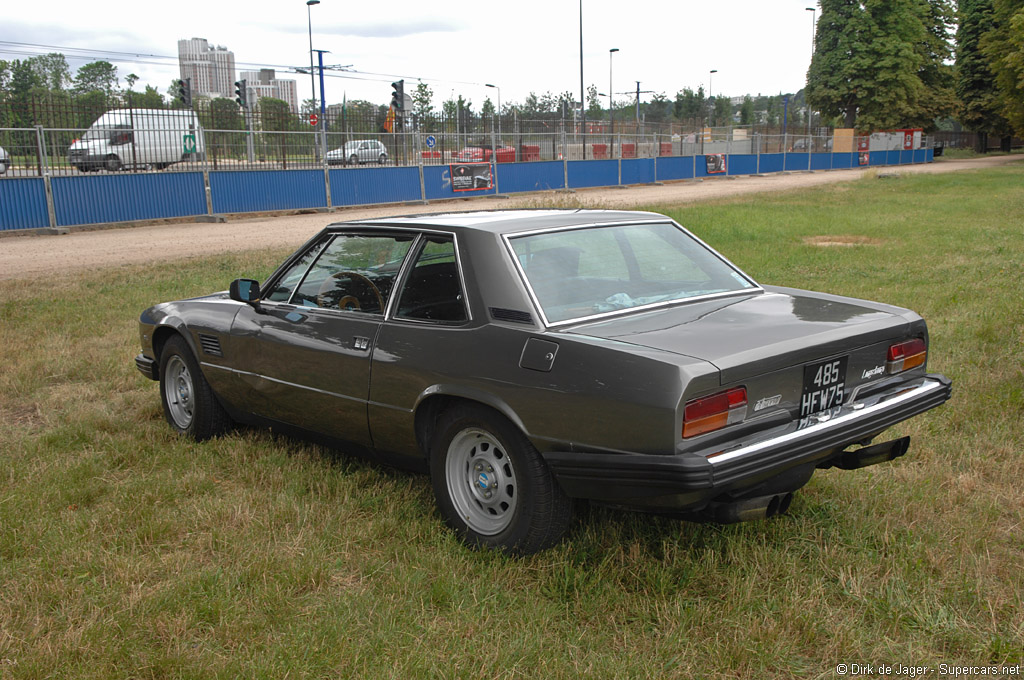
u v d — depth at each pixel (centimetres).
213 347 486
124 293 1035
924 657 275
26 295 1034
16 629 303
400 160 2666
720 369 292
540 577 328
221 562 349
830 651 280
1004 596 311
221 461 472
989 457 445
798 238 1582
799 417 322
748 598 305
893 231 1694
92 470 457
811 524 368
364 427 400
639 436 293
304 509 393
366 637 291
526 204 2131
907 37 6706
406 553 352
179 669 274
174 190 2089
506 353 332
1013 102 5344
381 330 384
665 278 389
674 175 4253
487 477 352
